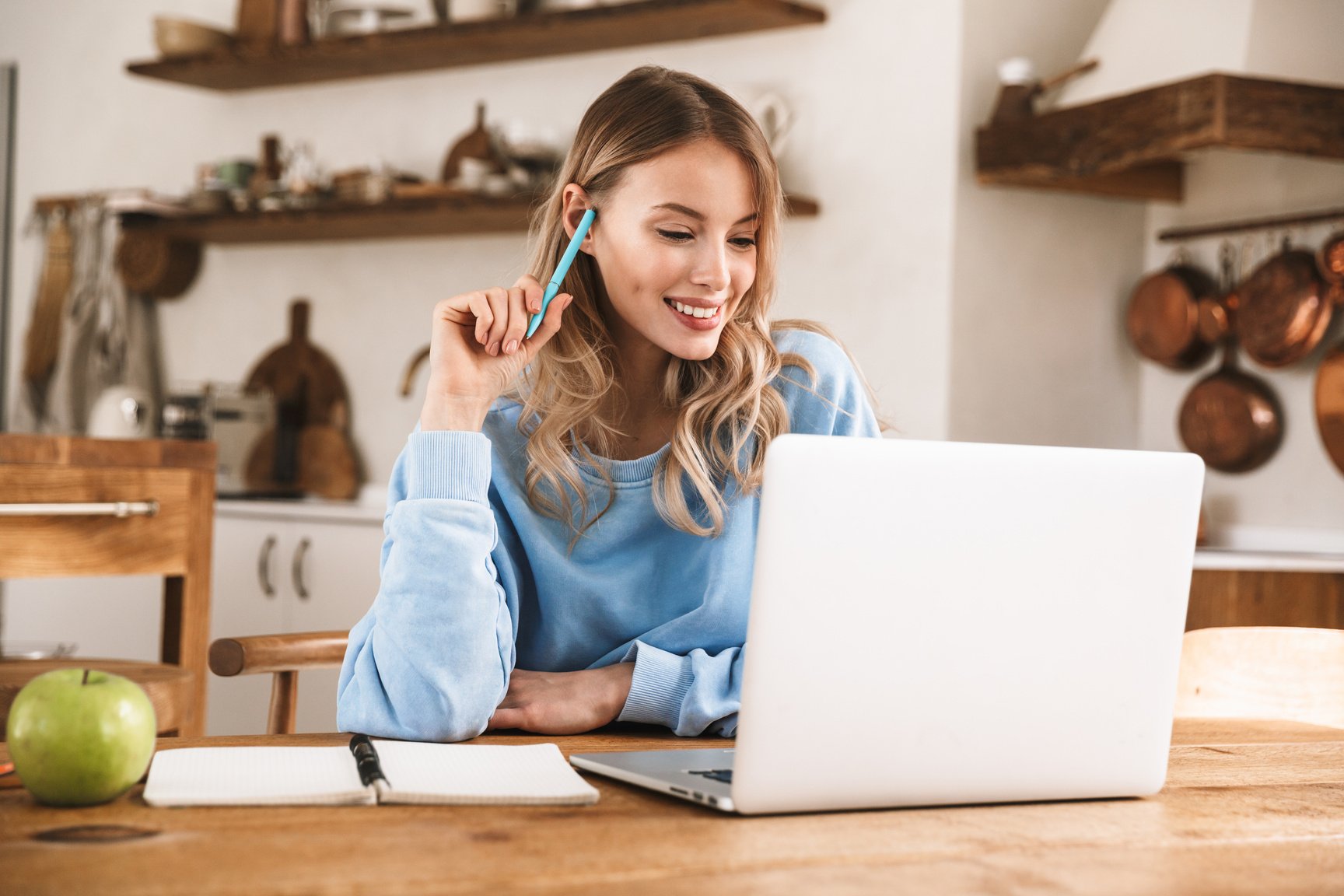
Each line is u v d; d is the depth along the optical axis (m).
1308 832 0.91
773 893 0.73
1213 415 3.22
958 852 0.82
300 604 3.54
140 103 4.45
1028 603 0.92
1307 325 3.01
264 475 4.01
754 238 1.33
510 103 3.79
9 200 4.68
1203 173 3.33
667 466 1.35
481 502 1.20
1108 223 3.40
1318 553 3.00
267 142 4.05
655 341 1.32
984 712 0.92
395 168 3.98
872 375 3.21
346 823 0.83
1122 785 0.98
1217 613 2.77
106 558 2.20
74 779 0.84
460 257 3.88
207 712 3.61
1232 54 2.86
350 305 4.07
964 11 3.10
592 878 0.74
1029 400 3.26
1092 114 2.91
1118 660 0.96
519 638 1.39
